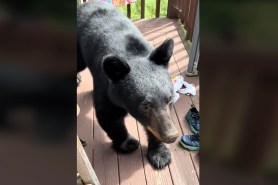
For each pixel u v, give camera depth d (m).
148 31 4.72
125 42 2.71
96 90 2.77
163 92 2.33
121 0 4.19
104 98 2.68
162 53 2.45
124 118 2.97
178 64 3.98
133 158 2.80
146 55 2.61
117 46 2.68
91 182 2.09
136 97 2.33
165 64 2.51
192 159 2.77
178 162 2.74
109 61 2.30
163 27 4.83
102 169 2.68
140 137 3.03
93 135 3.04
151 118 2.32
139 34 2.96
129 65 2.37
